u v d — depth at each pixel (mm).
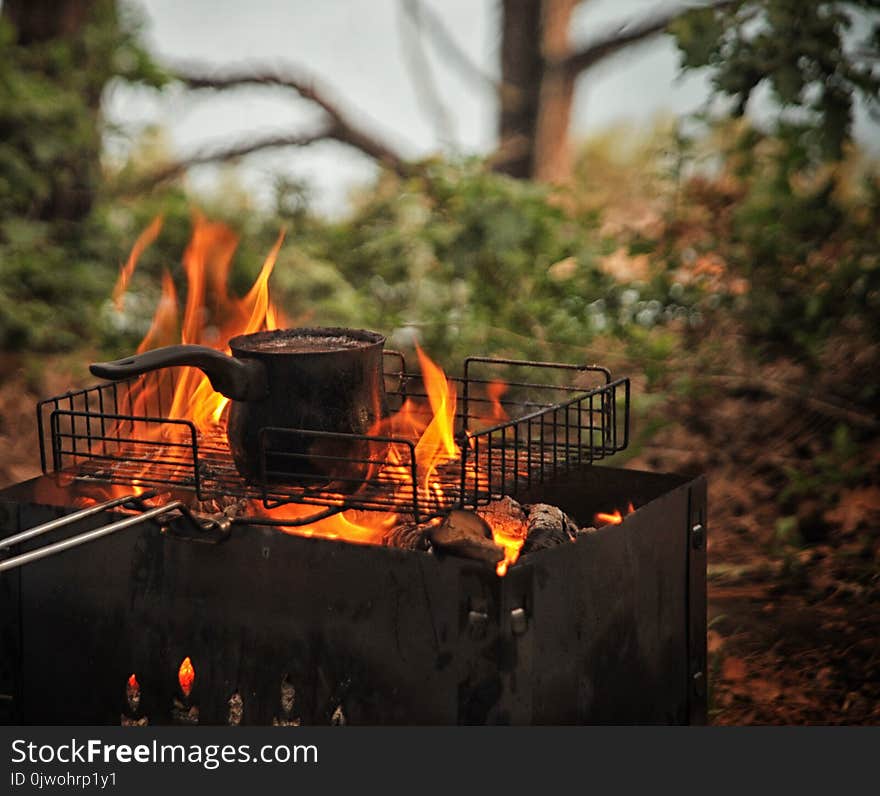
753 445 5379
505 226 6125
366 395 2994
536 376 5781
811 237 5676
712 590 4531
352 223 7883
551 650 2779
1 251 7250
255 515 3072
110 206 8039
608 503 3486
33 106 7406
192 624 2953
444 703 2715
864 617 4273
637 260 6988
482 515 3037
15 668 3158
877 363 5375
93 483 3197
